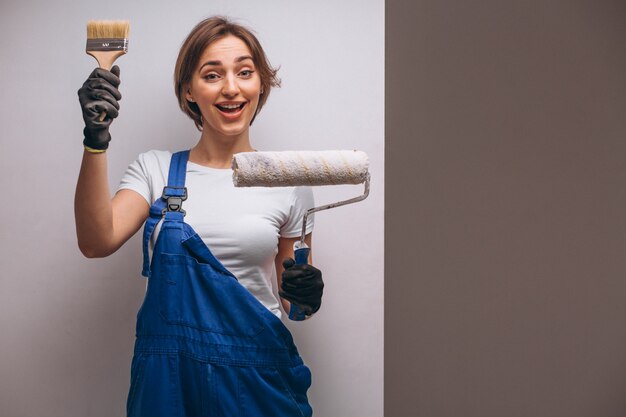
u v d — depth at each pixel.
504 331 2.45
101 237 1.57
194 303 1.60
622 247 2.41
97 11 1.92
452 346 2.47
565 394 2.43
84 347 1.91
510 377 2.44
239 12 1.93
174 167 1.71
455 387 2.46
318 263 1.91
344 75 1.92
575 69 2.42
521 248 2.45
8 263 1.92
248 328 1.60
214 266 1.62
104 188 1.53
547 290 2.45
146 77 1.93
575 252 2.43
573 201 2.43
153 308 1.61
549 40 2.44
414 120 2.49
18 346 1.92
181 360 1.59
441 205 2.49
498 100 2.47
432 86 2.50
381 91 1.93
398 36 2.51
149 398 1.58
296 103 1.92
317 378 1.89
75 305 1.92
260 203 1.68
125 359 1.91
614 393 2.42
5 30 1.92
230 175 1.72
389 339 2.48
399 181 2.49
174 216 1.64
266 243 1.66
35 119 1.92
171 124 1.92
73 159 1.92
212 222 1.64
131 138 1.92
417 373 2.47
